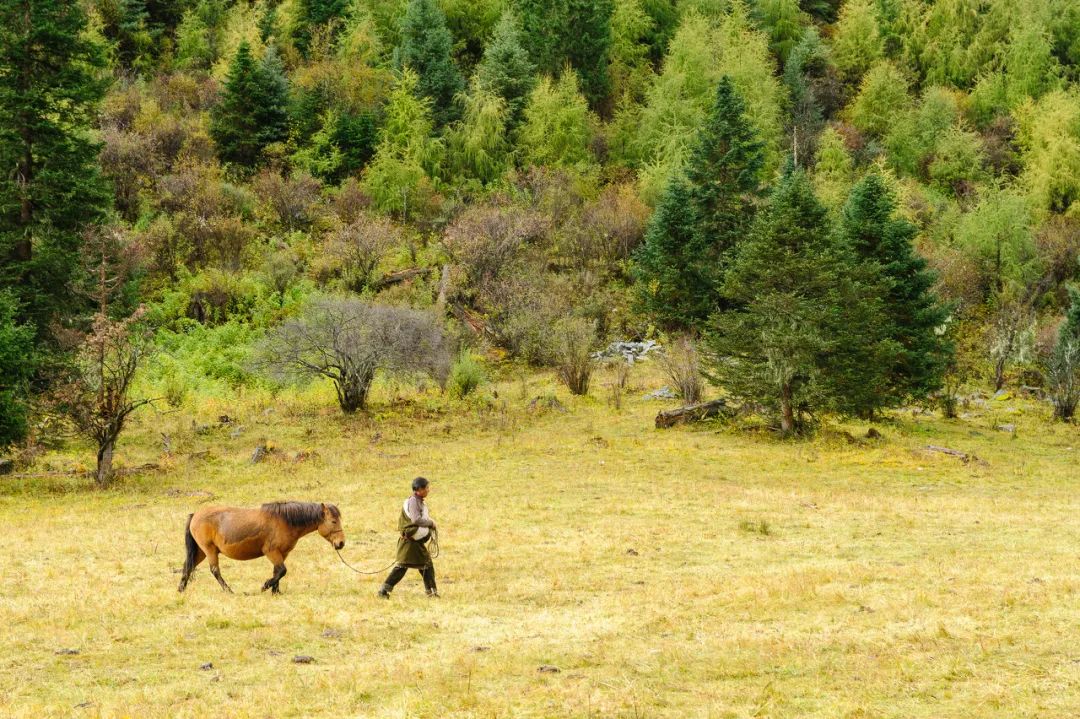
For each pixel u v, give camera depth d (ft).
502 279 165.27
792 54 293.64
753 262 105.40
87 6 251.80
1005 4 306.96
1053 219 215.92
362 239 170.09
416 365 121.49
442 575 45.60
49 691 27.37
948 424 122.83
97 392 80.48
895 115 272.51
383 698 26.58
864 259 124.88
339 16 280.31
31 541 53.98
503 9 290.56
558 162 221.05
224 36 271.69
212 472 84.07
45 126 104.53
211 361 135.03
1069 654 28.78
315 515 41.16
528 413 118.11
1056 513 66.13
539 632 34.24
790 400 104.12
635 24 293.84
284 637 33.68
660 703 25.39
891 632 32.27
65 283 107.55
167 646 32.32
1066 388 126.82
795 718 23.84
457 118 242.58
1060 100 258.98
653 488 75.46
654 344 161.68
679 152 219.41
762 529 57.26
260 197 194.29
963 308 173.47
